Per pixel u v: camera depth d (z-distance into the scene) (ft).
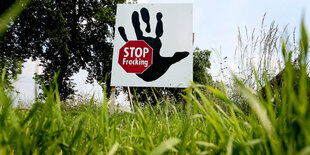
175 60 12.01
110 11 40.55
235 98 4.57
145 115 2.63
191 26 12.51
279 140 1.12
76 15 39.63
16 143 1.37
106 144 1.91
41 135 1.55
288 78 1.03
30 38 34.40
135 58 12.13
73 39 38.81
